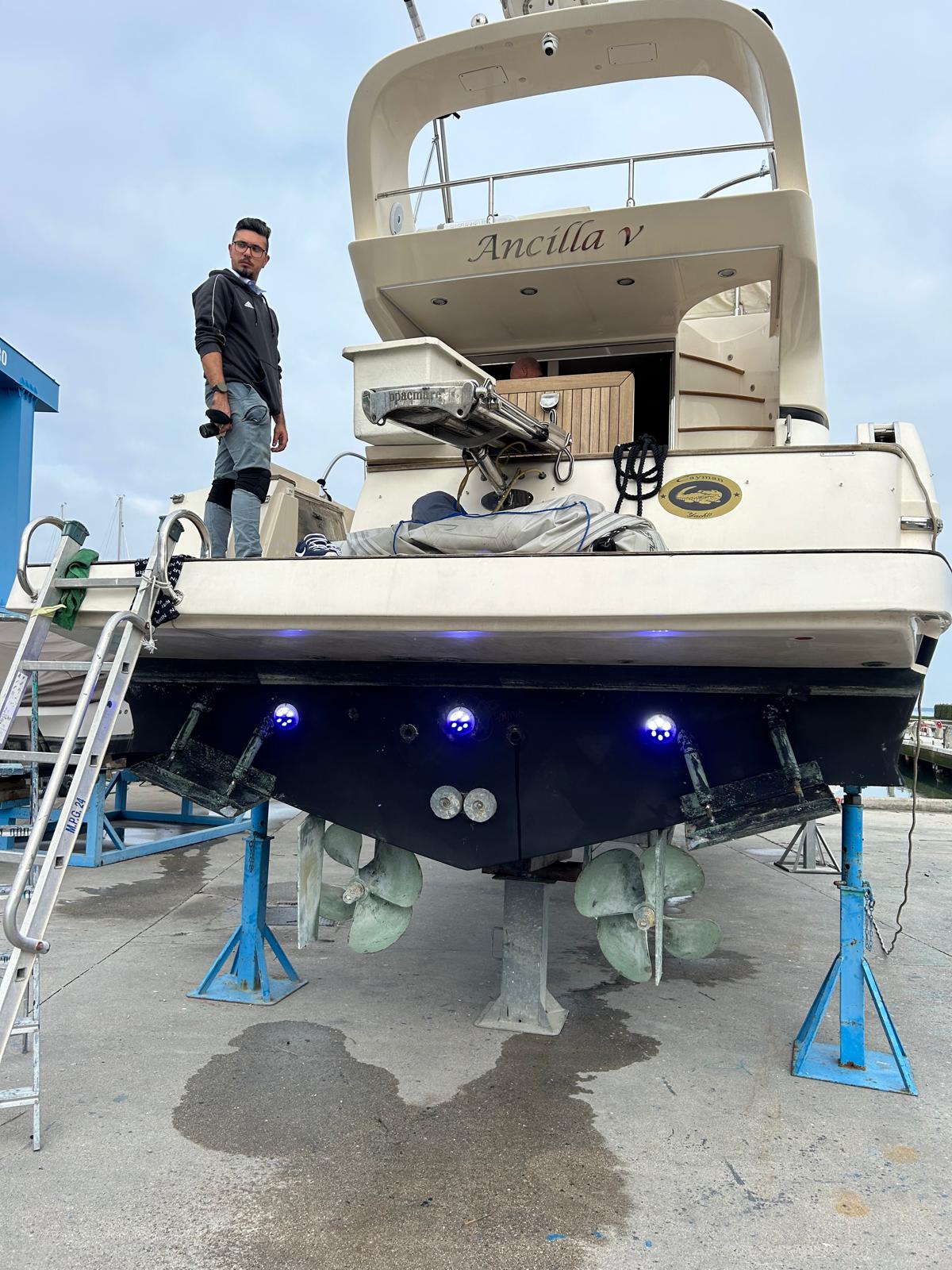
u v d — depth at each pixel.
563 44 4.24
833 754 3.12
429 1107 3.06
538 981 3.86
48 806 2.53
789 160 4.15
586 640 2.72
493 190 4.54
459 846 3.47
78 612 3.05
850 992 3.46
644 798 3.26
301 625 2.82
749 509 3.53
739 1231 2.37
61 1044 3.53
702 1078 3.36
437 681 3.44
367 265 4.62
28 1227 2.33
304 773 3.64
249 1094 3.12
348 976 4.46
